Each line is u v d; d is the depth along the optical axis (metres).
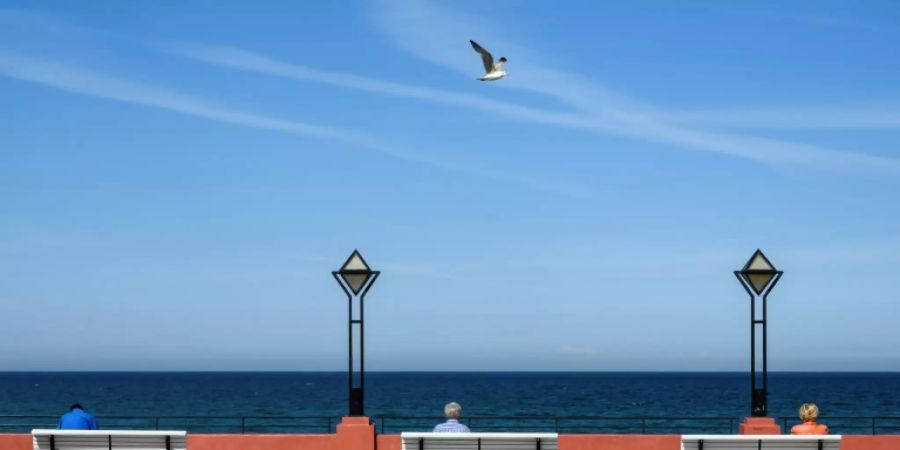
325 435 15.51
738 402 89.25
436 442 14.18
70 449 14.84
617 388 144.75
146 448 14.97
